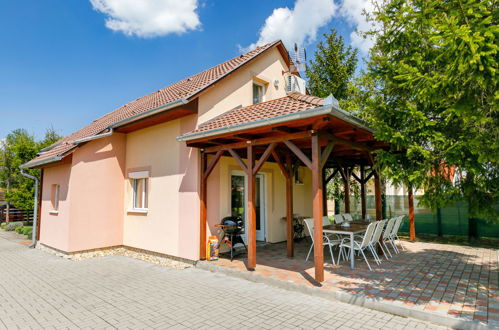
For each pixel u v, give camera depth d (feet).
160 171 29.73
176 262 26.84
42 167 38.52
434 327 13.44
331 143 21.01
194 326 14.10
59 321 15.10
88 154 31.65
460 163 16.98
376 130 19.98
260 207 34.27
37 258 31.24
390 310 15.06
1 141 80.12
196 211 25.68
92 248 31.40
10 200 59.47
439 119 20.35
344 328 13.50
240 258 26.37
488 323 12.84
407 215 43.62
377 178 27.81
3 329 14.34
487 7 13.20
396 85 20.11
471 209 19.27
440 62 15.81
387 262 24.63
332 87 49.52
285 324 14.05
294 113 17.48
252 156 22.75
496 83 11.89
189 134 23.67
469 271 21.66
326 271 21.71
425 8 15.03
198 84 30.04
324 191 41.57
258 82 36.19
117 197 33.65
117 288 20.25
